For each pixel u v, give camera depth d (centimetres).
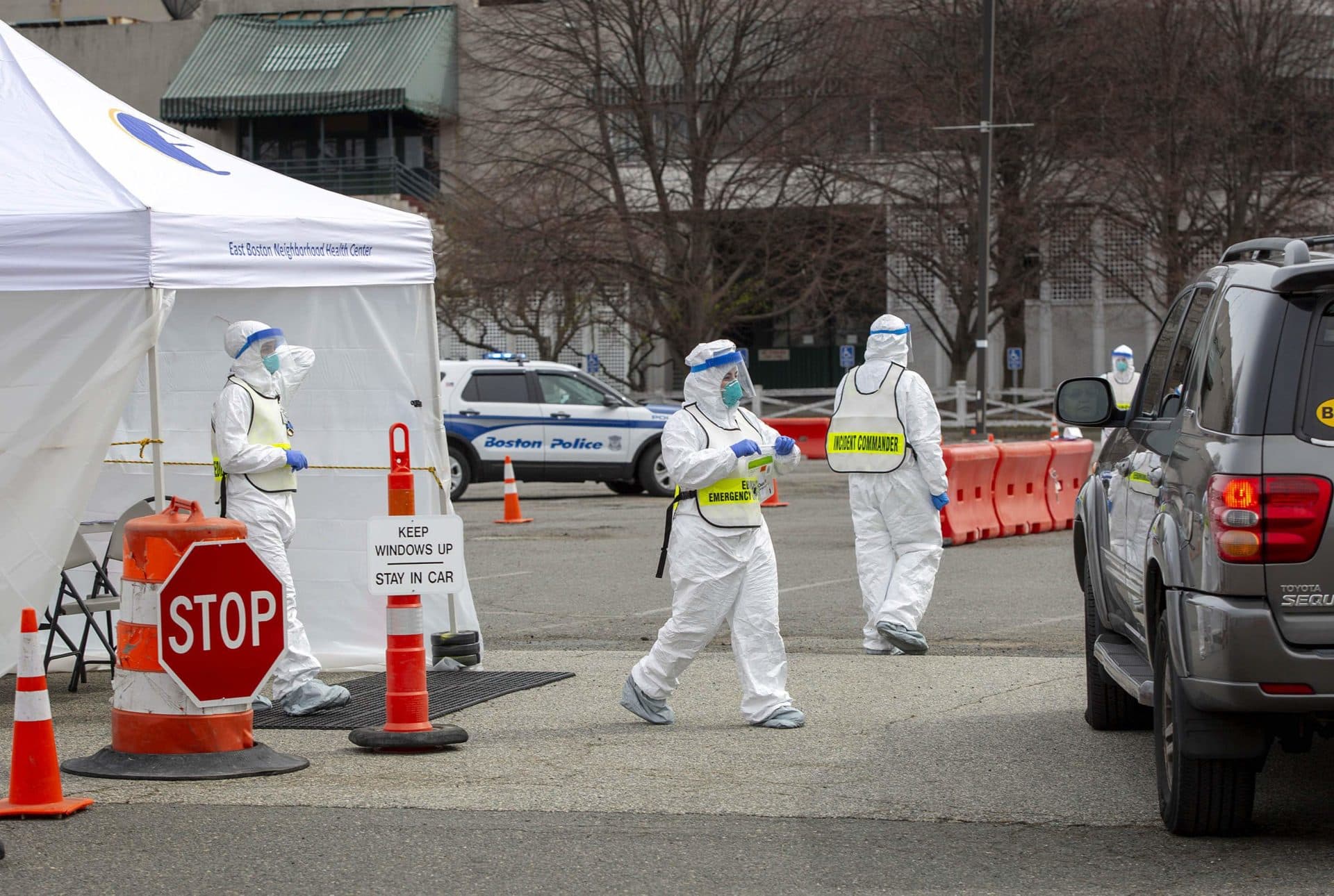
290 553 1838
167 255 1502
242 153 9000
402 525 1406
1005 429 6950
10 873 1037
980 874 1022
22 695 1181
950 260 6938
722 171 6838
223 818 1171
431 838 1116
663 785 1270
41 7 9994
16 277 1482
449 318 7338
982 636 2038
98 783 1279
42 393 1501
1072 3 6769
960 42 6738
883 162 6725
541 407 4203
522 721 1534
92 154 1596
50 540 1502
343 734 1480
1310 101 6775
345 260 1695
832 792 1241
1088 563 1459
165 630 1295
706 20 6544
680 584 1491
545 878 1023
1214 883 992
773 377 9356
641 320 6919
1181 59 6700
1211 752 1022
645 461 4297
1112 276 7394
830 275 6988
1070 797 1218
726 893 989
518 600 2438
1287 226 6694
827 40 6588
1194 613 1001
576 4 6556
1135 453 1278
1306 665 965
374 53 8688
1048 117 6725
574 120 6650
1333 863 1034
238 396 1510
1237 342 1040
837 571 2727
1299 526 968
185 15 9725
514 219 6594
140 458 1889
